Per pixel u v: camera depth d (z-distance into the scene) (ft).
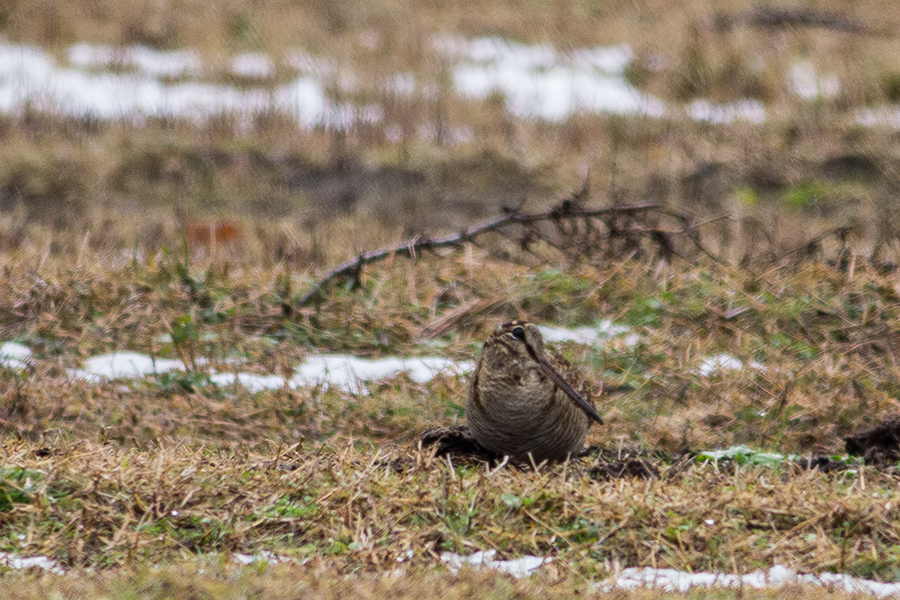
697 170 75.36
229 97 87.86
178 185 73.26
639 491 26.37
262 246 57.26
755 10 104.32
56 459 27.37
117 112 83.35
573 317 44.62
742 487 27.04
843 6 106.52
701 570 24.30
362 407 37.58
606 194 71.82
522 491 26.30
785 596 22.08
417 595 21.36
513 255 52.47
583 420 31.40
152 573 22.21
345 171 75.97
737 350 41.47
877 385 39.55
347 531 24.77
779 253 49.39
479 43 100.22
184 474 26.48
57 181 72.08
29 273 45.21
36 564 23.66
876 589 23.09
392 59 95.45
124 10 101.04
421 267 47.85
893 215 66.80
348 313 44.27
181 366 40.91
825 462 31.58
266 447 34.83
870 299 44.39
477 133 81.71
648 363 40.91
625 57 95.91
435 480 27.07
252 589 21.22
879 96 85.87
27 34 95.71
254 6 105.70
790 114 83.46
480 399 30.25
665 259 48.19
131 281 45.11
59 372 40.11
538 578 22.97
